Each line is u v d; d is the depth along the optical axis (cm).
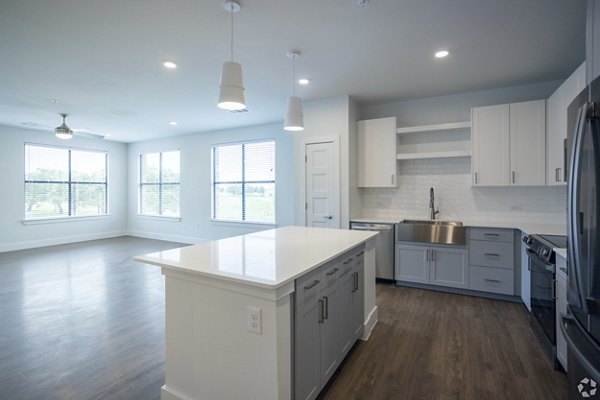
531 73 349
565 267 205
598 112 122
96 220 776
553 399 190
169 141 753
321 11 228
